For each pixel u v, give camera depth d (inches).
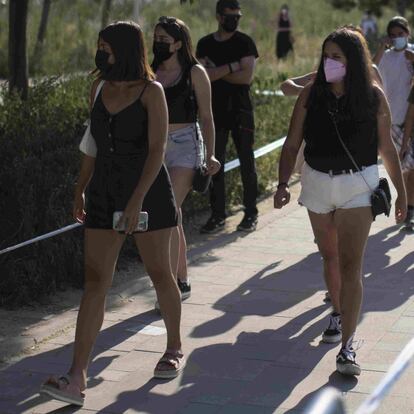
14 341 360.5
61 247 423.8
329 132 319.9
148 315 391.5
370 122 318.3
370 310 390.9
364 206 320.2
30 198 419.8
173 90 375.9
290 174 336.2
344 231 323.3
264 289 424.8
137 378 325.4
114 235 303.7
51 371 332.8
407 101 519.5
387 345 350.0
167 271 318.3
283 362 337.4
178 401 306.2
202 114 382.0
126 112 295.9
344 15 1967.3
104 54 298.2
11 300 402.3
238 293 419.2
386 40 524.7
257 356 343.6
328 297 403.5
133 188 298.8
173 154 378.9
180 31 375.9
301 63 1280.8
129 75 296.5
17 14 611.8
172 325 325.7
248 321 382.3
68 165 456.8
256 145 671.8
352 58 314.2
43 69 1095.0
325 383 317.4
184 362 334.6
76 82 655.1
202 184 382.6
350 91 315.0
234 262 468.8
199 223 545.3
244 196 527.8
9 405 304.2
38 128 496.7
